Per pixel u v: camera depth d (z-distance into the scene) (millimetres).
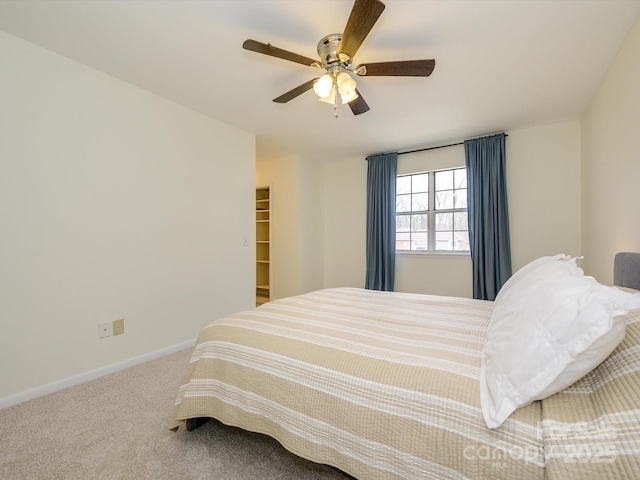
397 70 1698
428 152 3807
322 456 971
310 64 1717
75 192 1985
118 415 1600
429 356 1021
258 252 5223
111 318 2166
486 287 3316
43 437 1415
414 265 3896
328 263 4688
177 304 2607
